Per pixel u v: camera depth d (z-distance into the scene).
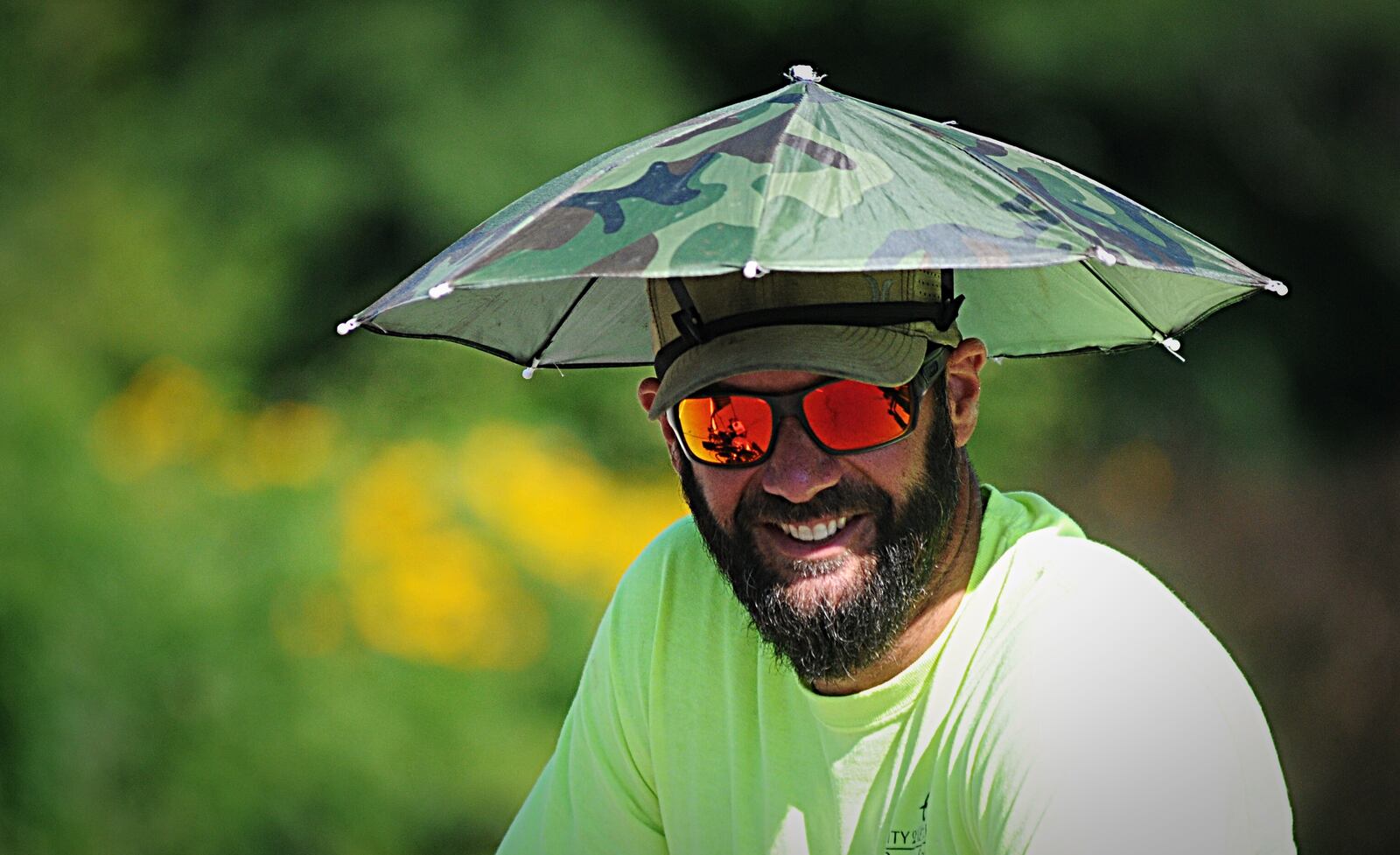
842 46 37.62
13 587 19.56
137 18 34.69
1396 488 40.03
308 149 32.88
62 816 19.03
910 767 7.87
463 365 28.62
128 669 19.84
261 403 29.97
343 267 32.88
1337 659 34.47
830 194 6.71
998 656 7.59
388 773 20.62
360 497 24.64
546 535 25.19
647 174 7.03
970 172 7.12
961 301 8.22
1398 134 41.03
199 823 19.59
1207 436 38.41
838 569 7.84
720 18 36.38
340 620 22.16
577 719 9.54
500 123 32.91
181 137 33.12
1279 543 37.28
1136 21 37.66
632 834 9.34
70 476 21.36
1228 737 7.08
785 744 8.43
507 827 20.86
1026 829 7.09
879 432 7.71
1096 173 38.75
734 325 7.80
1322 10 39.28
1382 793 31.58
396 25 33.31
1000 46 36.88
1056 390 31.27
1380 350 42.22
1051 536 7.98
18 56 33.78
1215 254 7.84
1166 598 7.54
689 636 8.88
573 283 9.53
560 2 34.19
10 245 30.11
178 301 29.88
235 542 22.11
